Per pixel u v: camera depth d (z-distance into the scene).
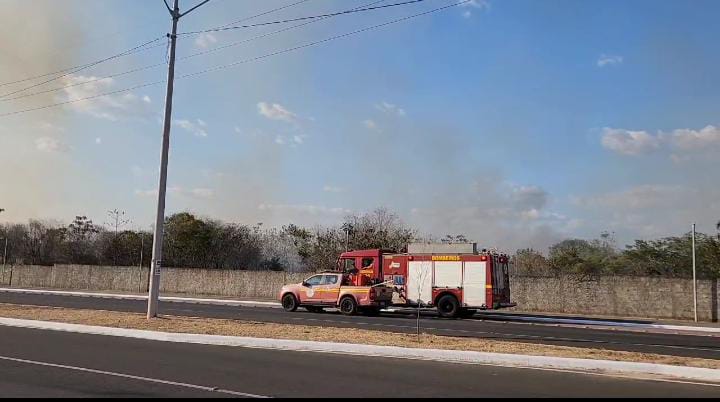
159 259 20.84
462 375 11.09
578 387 10.09
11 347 13.83
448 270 28.31
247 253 53.78
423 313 30.12
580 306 31.47
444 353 13.42
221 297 41.66
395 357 13.44
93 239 63.56
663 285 29.59
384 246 46.16
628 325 24.84
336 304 28.16
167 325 18.52
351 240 47.41
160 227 20.80
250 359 12.65
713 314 28.09
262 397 8.73
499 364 12.68
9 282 56.72
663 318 29.22
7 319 20.03
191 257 54.03
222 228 55.91
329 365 11.98
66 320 19.83
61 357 12.36
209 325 18.80
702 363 12.52
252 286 42.84
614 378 11.16
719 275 33.47
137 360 12.14
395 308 32.47
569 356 13.19
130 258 58.00
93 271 51.34
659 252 39.50
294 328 18.52
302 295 29.09
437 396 9.03
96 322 19.19
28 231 66.75
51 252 65.12
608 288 30.89
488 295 27.44
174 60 21.20
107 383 9.62
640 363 12.14
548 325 24.12
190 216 56.34
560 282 32.16
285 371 11.13
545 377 11.07
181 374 10.58
